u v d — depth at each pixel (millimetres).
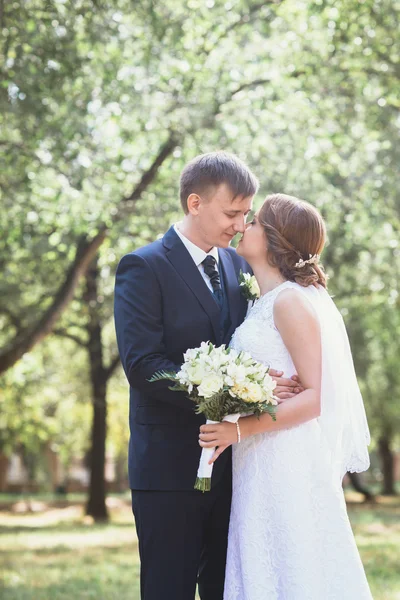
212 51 11828
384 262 15742
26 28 8742
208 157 3871
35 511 26172
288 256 3805
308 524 3582
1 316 17828
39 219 12406
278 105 12258
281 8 11516
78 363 23641
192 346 3824
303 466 3625
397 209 13586
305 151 12516
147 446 3816
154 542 3791
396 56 10875
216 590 4008
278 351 3717
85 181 11117
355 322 18875
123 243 13461
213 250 4062
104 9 8781
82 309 16688
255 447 3678
